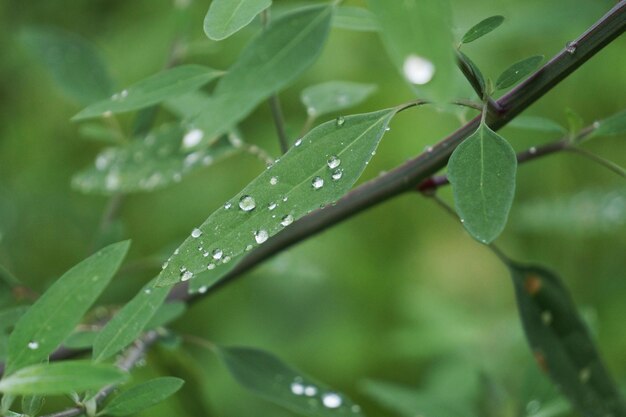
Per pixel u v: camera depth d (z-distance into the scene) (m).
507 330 0.67
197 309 0.77
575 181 0.73
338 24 0.44
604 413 0.45
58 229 0.74
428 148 0.42
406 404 0.50
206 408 0.50
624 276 0.67
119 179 0.48
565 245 0.69
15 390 0.35
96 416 0.38
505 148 0.38
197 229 0.37
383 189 0.43
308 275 0.59
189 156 0.48
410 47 0.34
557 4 0.61
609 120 0.43
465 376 0.63
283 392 0.44
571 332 0.45
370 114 0.38
